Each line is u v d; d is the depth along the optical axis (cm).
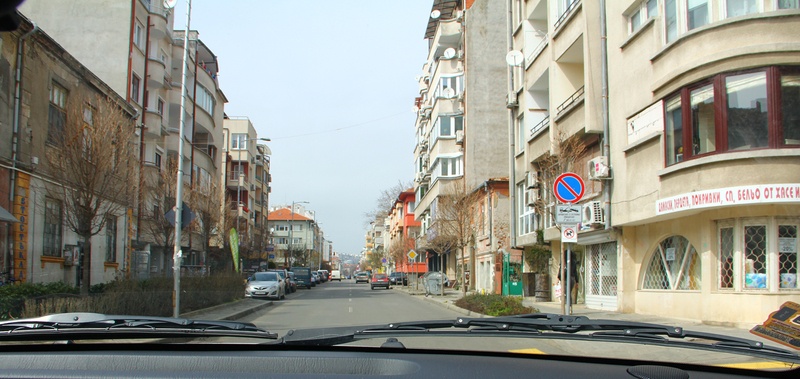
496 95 3822
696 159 1309
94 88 2019
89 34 2691
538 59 2267
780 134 1225
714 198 1259
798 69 1244
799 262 1246
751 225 1290
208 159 3888
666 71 1430
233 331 380
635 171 1573
